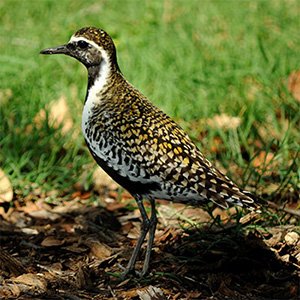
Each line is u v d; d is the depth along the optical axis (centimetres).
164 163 799
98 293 818
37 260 908
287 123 1245
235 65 1404
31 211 1070
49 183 1133
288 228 937
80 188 1140
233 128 1220
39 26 1697
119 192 1121
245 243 888
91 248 934
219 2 1853
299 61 1401
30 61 1449
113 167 826
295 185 1054
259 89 1329
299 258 880
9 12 1808
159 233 980
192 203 833
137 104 833
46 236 973
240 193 798
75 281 845
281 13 1753
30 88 1339
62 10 1838
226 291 824
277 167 1150
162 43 1538
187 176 796
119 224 1033
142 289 824
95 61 841
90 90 848
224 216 1021
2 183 1095
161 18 1756
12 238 967
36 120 1275
